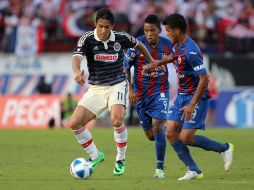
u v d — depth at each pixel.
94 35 36.81
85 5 107.44
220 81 99.31
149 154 52.22
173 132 36.53
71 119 37.22
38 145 61.03
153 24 40.59
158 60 38.44
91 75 37.72
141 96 41.16
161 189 31.67
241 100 94.31
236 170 41.16
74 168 36.19
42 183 34.22
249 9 107.44
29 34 104.19
